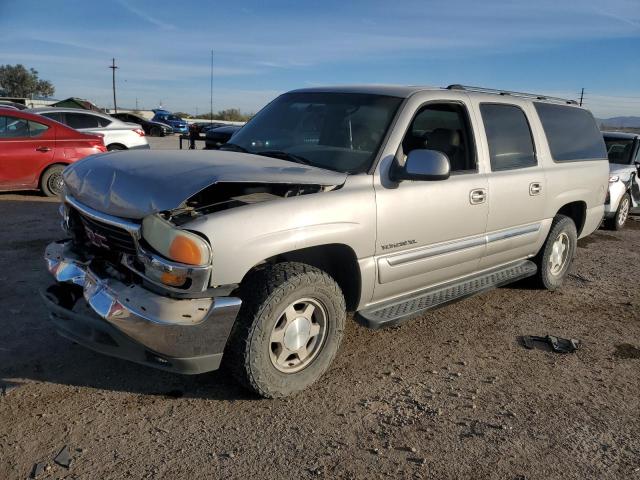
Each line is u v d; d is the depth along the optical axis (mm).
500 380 3902
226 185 3357
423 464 2914
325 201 3412
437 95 4301
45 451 2824
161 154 3703
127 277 3186
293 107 4582
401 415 3363
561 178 5523
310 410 3352
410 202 3883
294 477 2754
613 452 3131
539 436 3240
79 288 3385
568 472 2932
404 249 3943
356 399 3510
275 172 3332
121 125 13766
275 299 3195
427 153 3619
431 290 4418
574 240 6055
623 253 8273
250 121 4855
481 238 4633
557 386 3871
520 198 4953
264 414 3275
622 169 10219
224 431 3088
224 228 2977
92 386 3463
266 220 3133
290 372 3459
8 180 9305
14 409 3164
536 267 5484
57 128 9703
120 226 3080
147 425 3102
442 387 3740
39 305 4594
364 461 2910
